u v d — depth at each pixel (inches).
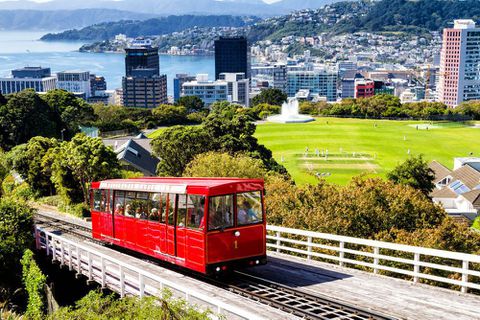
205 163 2389.3
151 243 1138.0
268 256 1230.9
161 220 1097.4
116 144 4485.7
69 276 1491.1
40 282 1374.3
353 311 848.3
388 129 6417.3
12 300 1526.8
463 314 839.7
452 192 3927.2
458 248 1414.9
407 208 1556.3
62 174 2453.2
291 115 7199.8
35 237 1685.5
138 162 3604.8
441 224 1481.3
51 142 2918.3
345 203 1558.8
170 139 3294.8
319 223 1493.6
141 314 765.3
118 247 1441.9
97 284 1263.5
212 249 979.9
